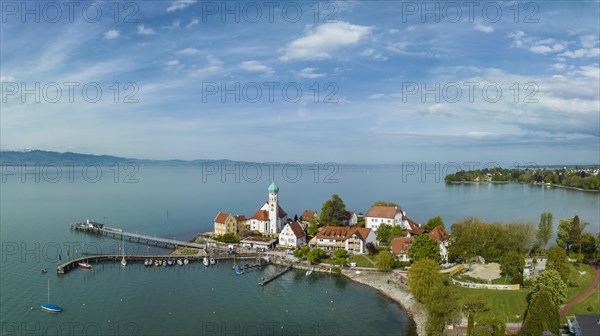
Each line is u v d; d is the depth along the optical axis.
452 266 175.00
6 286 160.50
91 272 182.50
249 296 154.50
